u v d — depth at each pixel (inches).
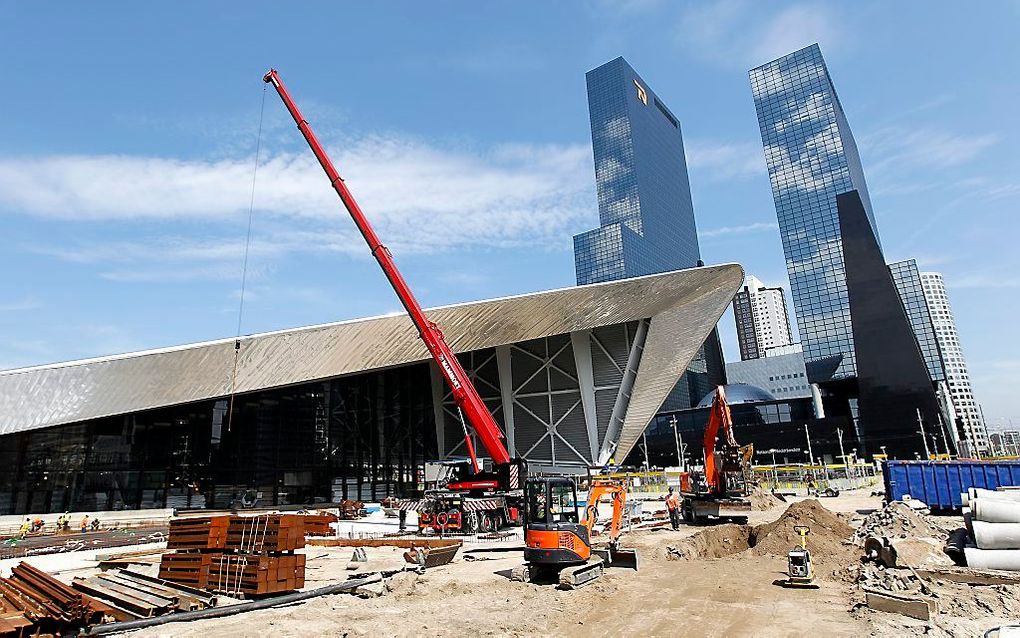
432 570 701.9
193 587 573.0
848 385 5201.8
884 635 387.2
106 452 1631.4
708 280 1855.3
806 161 7263.8
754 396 5378.9
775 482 2381.9
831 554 686.5
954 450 4635.8
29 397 1472.7
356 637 407.2
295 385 1919.3
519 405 2177.7
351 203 1326.3
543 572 628.1
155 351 1599.4
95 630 418.6
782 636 406.3
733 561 716.0
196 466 1739.7
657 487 2493.8
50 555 836.6
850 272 4798.2
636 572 653.3
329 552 930.1
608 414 2090.3
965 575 535.5
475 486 1186.0
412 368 2217.0
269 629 430.9
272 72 1422.2
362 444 2036.2
